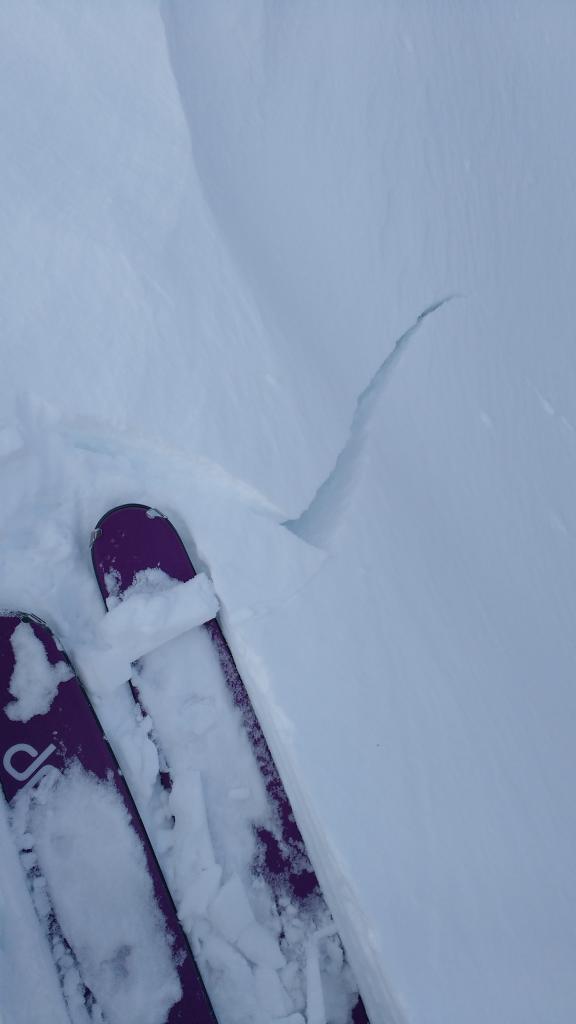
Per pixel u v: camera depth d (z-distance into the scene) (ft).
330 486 8.71
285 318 8.93
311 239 9.65
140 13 8.71
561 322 12.59
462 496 9.84
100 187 8.19
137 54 8.66
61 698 7.20
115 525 7.72
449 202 11.27
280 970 7.23
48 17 8.36
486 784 7.79
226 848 7.46
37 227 7.82
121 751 7.38
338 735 7.31
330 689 7.48
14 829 6.81
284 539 8.04
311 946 7.34
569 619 9.92
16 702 7.11
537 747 8.42
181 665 7.73
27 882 6.69
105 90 8.48
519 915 7.25
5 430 7.25
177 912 7.14
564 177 13.52
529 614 9.57
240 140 9.30
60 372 7.57
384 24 11.02
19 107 8.09
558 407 11.77
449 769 7.65
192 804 7.41
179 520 8.05
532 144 13.12
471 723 8.06
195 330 8.23
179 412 7.94
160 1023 6.74
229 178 9.07
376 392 9.61
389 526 8.66
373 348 9.81
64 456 7.66
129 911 6.93
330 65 10.31
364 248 10.09
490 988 6.77
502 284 11.78
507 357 11.39
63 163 8.12
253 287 8.71
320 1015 7.10
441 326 10.60
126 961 6.81
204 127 8.96
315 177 9.89
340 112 10.30
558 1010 6.93
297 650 7.54
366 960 6.90
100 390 7.67
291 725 7.18
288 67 9.90
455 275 11.03
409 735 7.62
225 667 7.82
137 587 7.66
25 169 7.93
